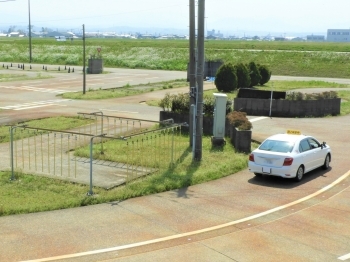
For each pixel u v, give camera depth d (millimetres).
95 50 96438
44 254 9633
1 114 29422
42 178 15438
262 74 49812
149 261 9383
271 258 9656
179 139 21344
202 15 17547
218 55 83625
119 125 26016
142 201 13297
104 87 46812
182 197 13734
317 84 52656
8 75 57531
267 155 15477
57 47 102125
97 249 9930
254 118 29453
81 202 12891
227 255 9758
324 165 17375
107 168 16859
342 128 26422
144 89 44750
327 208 12953
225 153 19188
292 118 29828
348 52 83438
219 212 12484
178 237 10688
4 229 11000
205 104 24047
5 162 17625
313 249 10164
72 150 19734
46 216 11938
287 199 13734
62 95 39719
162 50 92750
